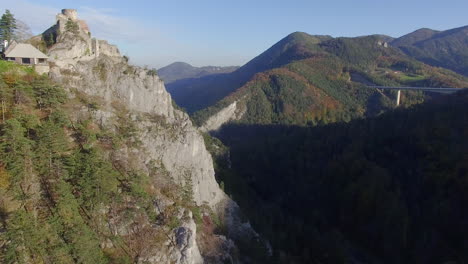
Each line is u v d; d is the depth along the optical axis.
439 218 77.25
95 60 63.31
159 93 68.19
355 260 79.50
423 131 102.62
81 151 45.78
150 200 48.34
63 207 38.09
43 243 34.50
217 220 62.66
